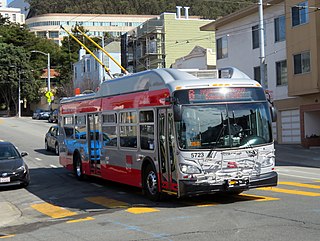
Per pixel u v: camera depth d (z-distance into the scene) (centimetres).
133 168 1373
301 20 3084
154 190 1266
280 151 2980
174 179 1153
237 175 1137
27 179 1692
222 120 1145
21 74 7950
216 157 1126
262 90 1205
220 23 3972
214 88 1154
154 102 1242
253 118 1174
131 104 1380
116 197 1417
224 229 890
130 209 1191
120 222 1031
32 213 1260
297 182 1625
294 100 3266
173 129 1141
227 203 1198
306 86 3048
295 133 3300
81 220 1095
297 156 2712
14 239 930
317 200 1190
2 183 1623
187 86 1143
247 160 1148
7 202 1449
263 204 1154
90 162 1722
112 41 7719
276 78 3428
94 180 1845
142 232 911
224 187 1126
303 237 799
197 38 6138
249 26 3691
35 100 8356
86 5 12575
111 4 12769
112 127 1517
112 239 870
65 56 8712
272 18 3431
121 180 1459
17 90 7988
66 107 1998
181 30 6084
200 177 1116
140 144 1326
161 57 6050
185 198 1309
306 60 3058
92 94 1716
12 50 7906
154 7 12319
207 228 908
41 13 14038
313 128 3183
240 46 3806
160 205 1223
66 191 1600
